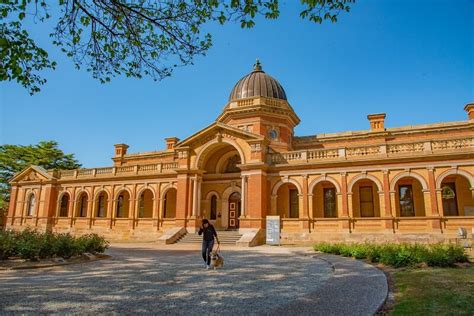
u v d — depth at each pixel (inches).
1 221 1851.6
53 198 1574.8
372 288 332.2
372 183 1074.1
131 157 1691.7
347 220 998.4
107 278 426.0
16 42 303.4
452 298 280.5
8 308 277.3
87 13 332.5
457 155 904.9
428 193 921.5
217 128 1215.6
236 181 1264.8
